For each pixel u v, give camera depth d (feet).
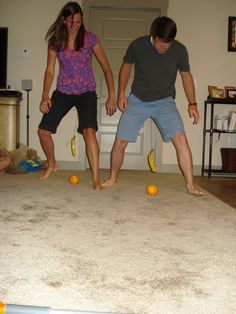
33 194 8.79
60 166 15.53
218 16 15.17
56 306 3.50
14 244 5.19
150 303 3.60
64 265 4.48
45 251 4.95
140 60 8.93
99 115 15.80
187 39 15.21
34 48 15.29
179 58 8.96
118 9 15.30
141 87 9.18
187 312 3.45
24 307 2.71
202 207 7.92
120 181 11.53
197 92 15.35
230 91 14.75
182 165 9.46
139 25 15.42
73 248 5.10
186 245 5.37
